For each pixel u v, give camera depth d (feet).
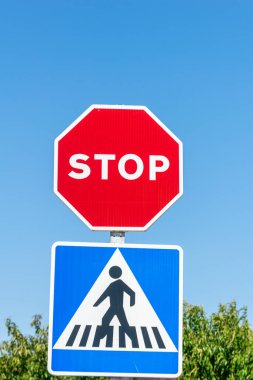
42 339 74.23
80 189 16.43
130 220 16.37
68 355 15.87
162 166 16.63
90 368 15.84
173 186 16.57
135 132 16.75
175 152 16.69
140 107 16.89
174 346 15.99
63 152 16.57
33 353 72.69
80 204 16.38
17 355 72.49
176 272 16.30
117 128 16.74
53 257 16.20
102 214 16.37
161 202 16.48
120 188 16.51
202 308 67.46
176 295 16.21
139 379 15.89
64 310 16.03
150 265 16.29
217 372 61.11
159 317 16.10
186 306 67.51
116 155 16.62
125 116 16.81
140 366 15.89
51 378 68.80
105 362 15.87
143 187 16.53
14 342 73.20
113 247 16.31
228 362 61.72
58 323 15.98
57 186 16.43
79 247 16.28
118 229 16.31
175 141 16.72
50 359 15.84
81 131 16.67
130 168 16.60
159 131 16.76
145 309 16.11
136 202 16.46
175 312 16.15
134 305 16.11
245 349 62.75
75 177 16.49
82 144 16.63
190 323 66.95
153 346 15.97
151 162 16.63
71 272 16.19
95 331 15.97
